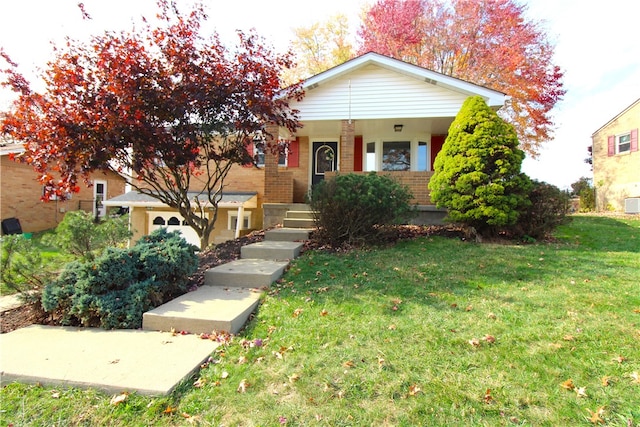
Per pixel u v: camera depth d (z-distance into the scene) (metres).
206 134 6.30
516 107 17.17
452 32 17.50
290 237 7.10
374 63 9.66
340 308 3.76
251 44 6.24
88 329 3.54
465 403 2.21
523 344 2.91
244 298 4.11
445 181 7.30
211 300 4.03
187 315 3.49
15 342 3.18
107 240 4.43
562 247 6.66
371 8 19.05
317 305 3.88
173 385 2.41
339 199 6.38
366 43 19.09
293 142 12.39
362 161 12.21
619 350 2.78
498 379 2.44
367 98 9.82
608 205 16.61
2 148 14.05
